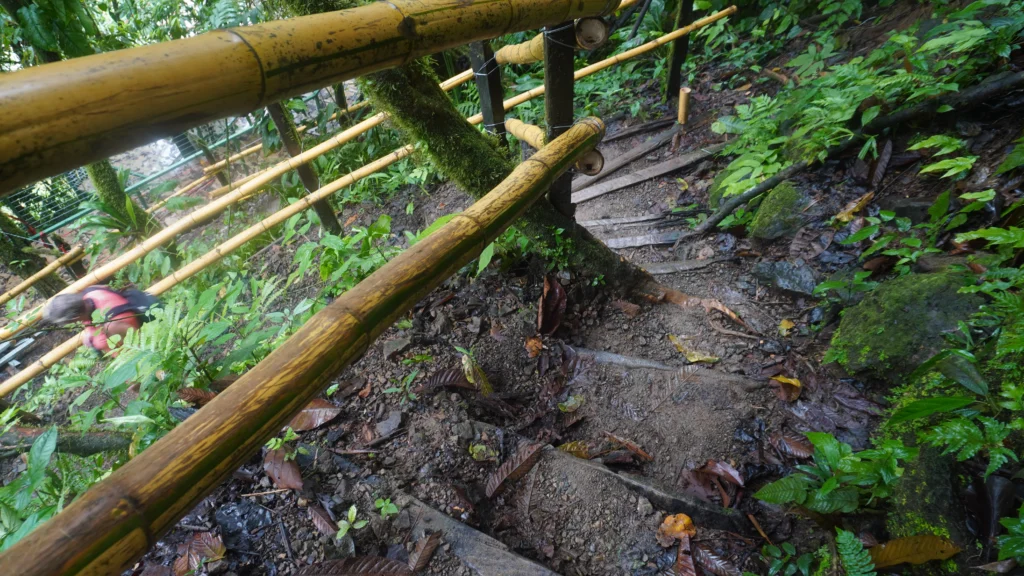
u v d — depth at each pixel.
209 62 0.76
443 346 2.68
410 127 2.51
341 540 1.77
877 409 2.12
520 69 6.52
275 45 0.85
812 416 2.21
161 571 1.73
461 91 5.72
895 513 1.68
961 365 1.83
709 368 2.56
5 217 5.11
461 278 3.06
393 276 1.26
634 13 6.37
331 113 5.27
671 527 1.89
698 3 5.62
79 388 3.38
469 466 2.10
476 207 1.63
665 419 2.37
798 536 1.84
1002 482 1.54
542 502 2.01
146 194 6.42
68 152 0.65
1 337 2.93
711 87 5.31
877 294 2.33
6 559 0.68
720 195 3.72
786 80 4.75
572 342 2.80
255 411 0.93
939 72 3.30
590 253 2.90
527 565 1.69
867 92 3.21
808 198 3.14
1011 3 3.34
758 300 2.90
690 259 3.38
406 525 1.83
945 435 1.62
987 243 2.32
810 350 2.52
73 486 2.08
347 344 1.11
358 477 2.00
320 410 2.23
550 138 2.46
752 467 2.11
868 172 3.08
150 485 0.79
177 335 2.29
